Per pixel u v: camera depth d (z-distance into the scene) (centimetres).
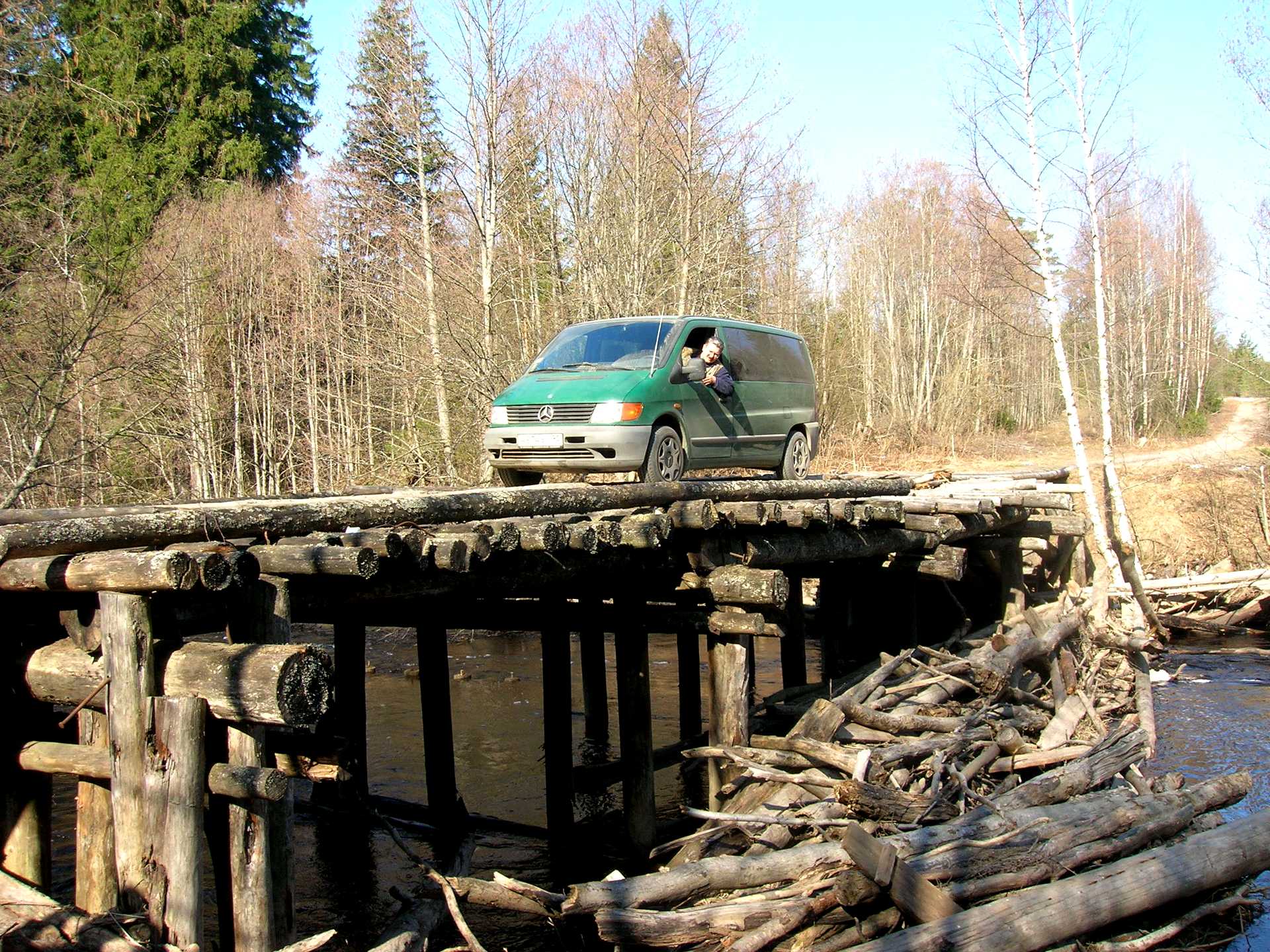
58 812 1083
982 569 1681
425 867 724
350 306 3334
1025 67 2170
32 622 626
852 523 998
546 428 993
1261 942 782
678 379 1041
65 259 2100
